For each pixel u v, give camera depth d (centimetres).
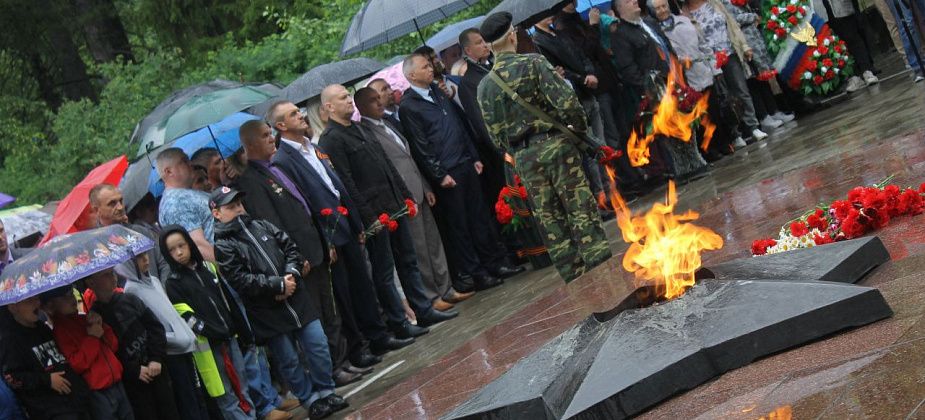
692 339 505
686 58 1412
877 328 481
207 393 895
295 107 1031
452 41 1466
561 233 917
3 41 2462
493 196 1266
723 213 942
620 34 1363
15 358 748
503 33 902
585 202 902
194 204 963
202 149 1023
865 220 660
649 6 1439
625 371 501
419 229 1179
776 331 496
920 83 1293
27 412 756
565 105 886
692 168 1352
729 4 1480
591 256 902
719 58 1437
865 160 914
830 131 1244
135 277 862
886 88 1424
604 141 1376
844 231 657
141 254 865
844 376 439
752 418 435
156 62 2275
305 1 2461
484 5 1969
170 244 891
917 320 470
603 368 509
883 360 439
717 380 495
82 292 839
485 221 1224
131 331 815
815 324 493
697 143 1463
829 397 424
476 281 1214
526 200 1188
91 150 2158
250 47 2253
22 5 2444
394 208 1091
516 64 898
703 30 1448
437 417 670
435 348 973
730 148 1456
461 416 538
